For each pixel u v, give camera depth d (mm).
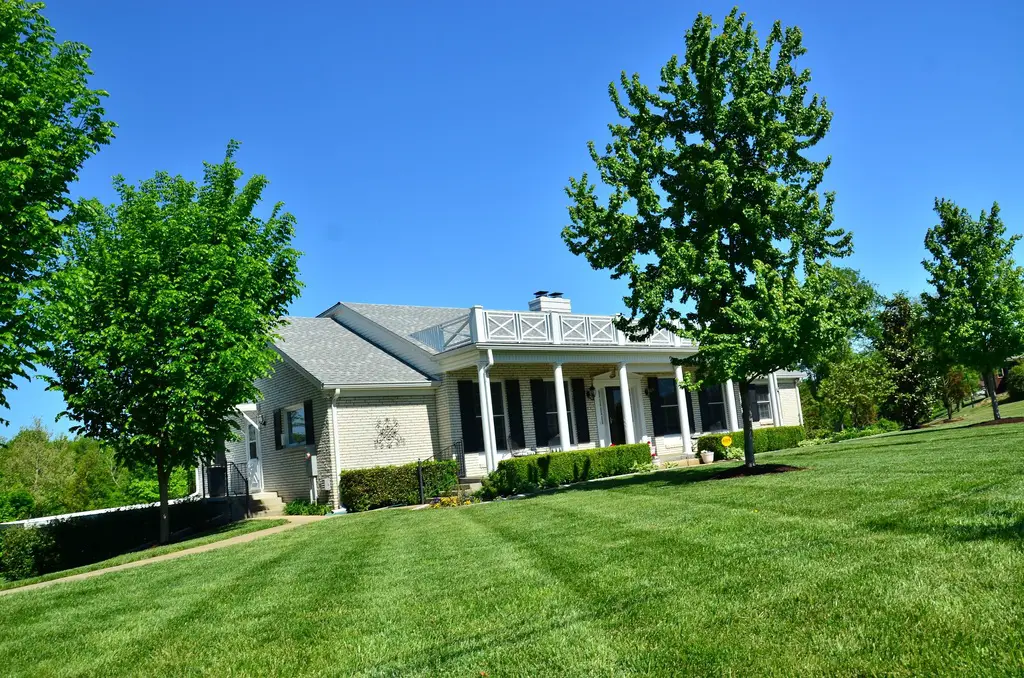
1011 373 41688
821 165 14750
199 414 15938
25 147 12688
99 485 41094
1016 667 3459
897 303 31375
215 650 5684
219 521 21516
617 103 15680
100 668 5641
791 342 13414
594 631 4926
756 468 14750
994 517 6461
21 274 12656
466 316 21109
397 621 5871
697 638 4488
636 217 15125
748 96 14570
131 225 15773
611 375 25422
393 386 21172
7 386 12703
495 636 5129
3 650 6602
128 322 15320
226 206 17312
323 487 20375
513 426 23297
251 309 15805
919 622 4184
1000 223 21938
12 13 12562
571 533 9320
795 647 4117
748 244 14617
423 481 19562
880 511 7711
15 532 14469
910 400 30125
